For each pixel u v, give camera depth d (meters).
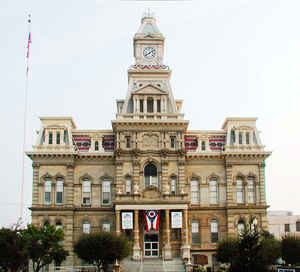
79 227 92.06
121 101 103.38
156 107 95.69
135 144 92.62
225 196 94.75
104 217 92.62
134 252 84.69
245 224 93.00
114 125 94.81
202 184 95.12
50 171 93.44
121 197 87.75
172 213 87.31
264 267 63.16
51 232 78.38
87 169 94.75
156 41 102.00
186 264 79.75
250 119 98.38
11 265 67.88
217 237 93.12
